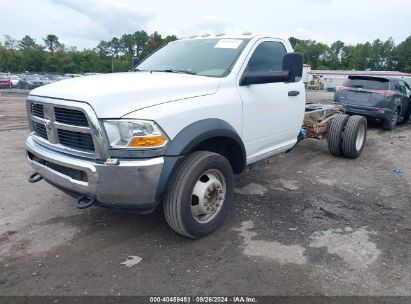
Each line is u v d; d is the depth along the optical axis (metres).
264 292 2.94
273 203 4.79
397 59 128.25
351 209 4.68
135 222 4.12
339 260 3.42
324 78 60.78
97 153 3.08
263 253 3.51
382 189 5.52
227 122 3.88
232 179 3.93
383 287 3.04
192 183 3.44
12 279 3.07
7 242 3.66
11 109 16.22
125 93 3.20
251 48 4.39
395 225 4.22
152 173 3.12
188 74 4.14
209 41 4.73
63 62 102.12
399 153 8.20
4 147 7.81
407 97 12.73
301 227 4.09
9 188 5.14
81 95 3.12
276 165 6.75
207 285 3.01
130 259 3.38
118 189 3.10
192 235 3.62
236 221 4.20
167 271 3.20
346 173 6.38
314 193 5.25
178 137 3.29
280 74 4.10
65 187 3.41
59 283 3.02
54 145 3.46
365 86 11.42
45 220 4.16
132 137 3.06
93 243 3.67
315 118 7.30
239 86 4.14
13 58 101.12
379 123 13.17
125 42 102.44
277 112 4.76
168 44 5.30
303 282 3.07
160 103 3.31
